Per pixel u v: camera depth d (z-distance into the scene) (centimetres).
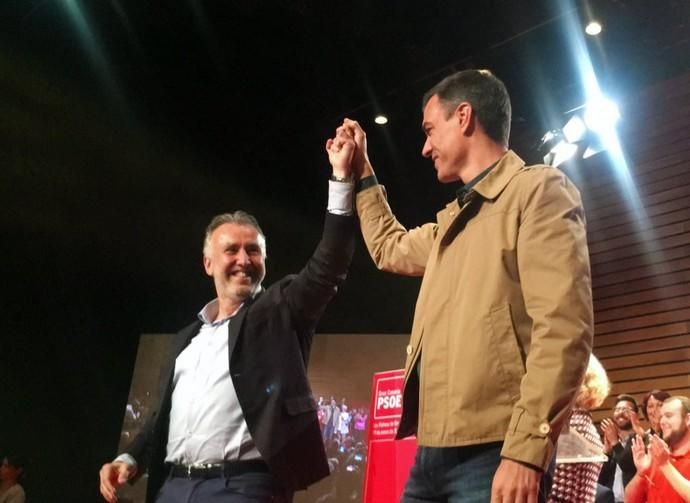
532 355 128
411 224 683
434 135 168
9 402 702
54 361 725
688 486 300
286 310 206
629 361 555
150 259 726
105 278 736
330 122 650
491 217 147
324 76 602
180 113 658
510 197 147
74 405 731
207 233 231
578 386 125
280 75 608
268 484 187
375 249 197
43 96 640
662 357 539
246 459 189
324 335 620
